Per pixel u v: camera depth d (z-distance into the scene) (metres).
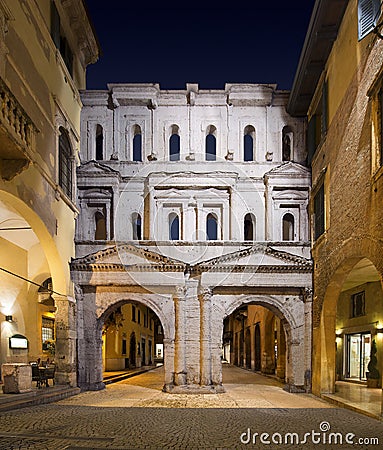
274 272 21.78
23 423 12.23
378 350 22.44
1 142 13.15
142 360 43.62
